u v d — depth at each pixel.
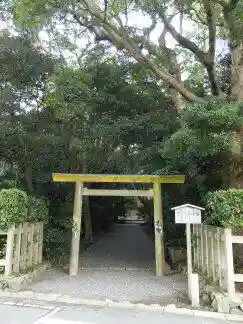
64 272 9.49
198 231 8.68
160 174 10.20
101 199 18.95
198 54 9.07
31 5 8.11
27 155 10.73
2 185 9.91
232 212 6.05
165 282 8.33
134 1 8.12
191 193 10.80
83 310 5.78
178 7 8.52
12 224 7.39
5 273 7.25
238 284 6.91
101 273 9.55
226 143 6.96
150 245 16.59
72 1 8.24
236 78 9.00
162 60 9.41
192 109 6.63
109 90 12.80
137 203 30.47
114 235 21.94
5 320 5.00
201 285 7.04
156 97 12.82
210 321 5.39
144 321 5.26
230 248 6.02
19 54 10.63
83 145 10.88
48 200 11.41
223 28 9.56
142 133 12.27
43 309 5.71
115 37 9.07
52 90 10.09
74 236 9.48
